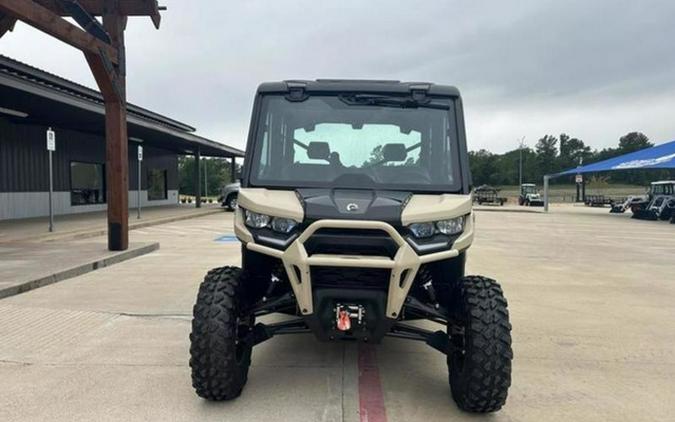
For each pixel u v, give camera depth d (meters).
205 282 3.88
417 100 4.15
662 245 14.71
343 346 5.23
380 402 3.93
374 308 3.53
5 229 14.59
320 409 3.79
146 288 7.72
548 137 115.44
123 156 10.77
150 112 29.08
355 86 4.19
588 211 36.47
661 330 5.93
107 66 9.99
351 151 4.08
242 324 4.04
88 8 10.27
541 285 8.51
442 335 3.95
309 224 3.51
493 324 3.50
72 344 5.16
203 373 3.63
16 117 17.91
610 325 6.11
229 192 28.86
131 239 14.45
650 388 4.26
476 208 40.91
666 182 28.22
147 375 4.37
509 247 13.95
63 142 21.52
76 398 3.91
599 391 4.19
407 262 3.40
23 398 3.90
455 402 3.90
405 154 4.07
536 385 4.29
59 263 9.02
